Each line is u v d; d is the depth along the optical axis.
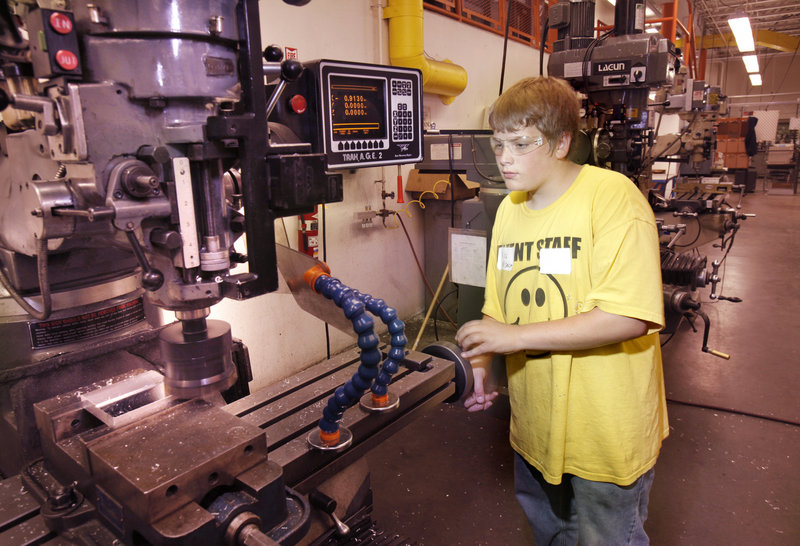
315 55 2.46
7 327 0.96
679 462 2.01
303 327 2.62
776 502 1.78
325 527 0.87
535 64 4.59
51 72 0.60
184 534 0.55
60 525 0.68
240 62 0.69
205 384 0.77
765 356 2.94
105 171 0.63
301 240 2.45
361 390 0.76
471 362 1.14
